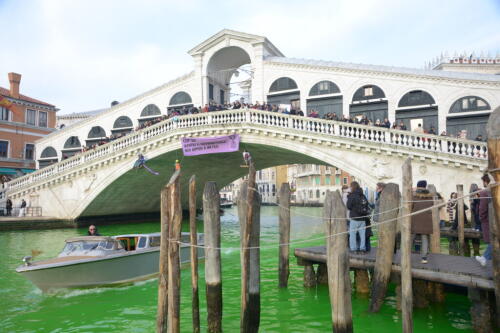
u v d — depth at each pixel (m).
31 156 32.47
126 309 7.52
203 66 24.97
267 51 24.91
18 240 17.39
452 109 19.66
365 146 16.86
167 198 5.50
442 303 7.16
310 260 8.38
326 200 5.19
